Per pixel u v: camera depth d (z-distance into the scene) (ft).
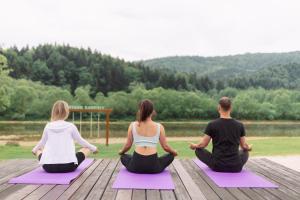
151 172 20.17
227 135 20.84
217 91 432.66
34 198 15.28
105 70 376.68
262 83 483.92
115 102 294.66
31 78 363.76
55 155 19.71
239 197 15.87
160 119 304.50
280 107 326.03
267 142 63.82
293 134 151.02
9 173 20.80
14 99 254.47
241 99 327.06
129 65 429.38
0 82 101.30
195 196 15.92
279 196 16.15
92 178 19.53
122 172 20.67
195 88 416.26
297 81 506.89
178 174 20.90
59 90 291.17
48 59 384.68
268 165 25.00
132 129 20.22
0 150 52.39
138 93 307.17
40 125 200.03
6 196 15.58
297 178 20.42
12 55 377.91
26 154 46.50
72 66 377.50
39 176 19.27
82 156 20.84
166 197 15.66
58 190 16.71
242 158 21.40
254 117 320.91
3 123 216.74
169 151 20.58
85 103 296.30
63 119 20.38
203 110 315.78
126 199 15.26
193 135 129.39
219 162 20.89
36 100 266.36
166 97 309.83
